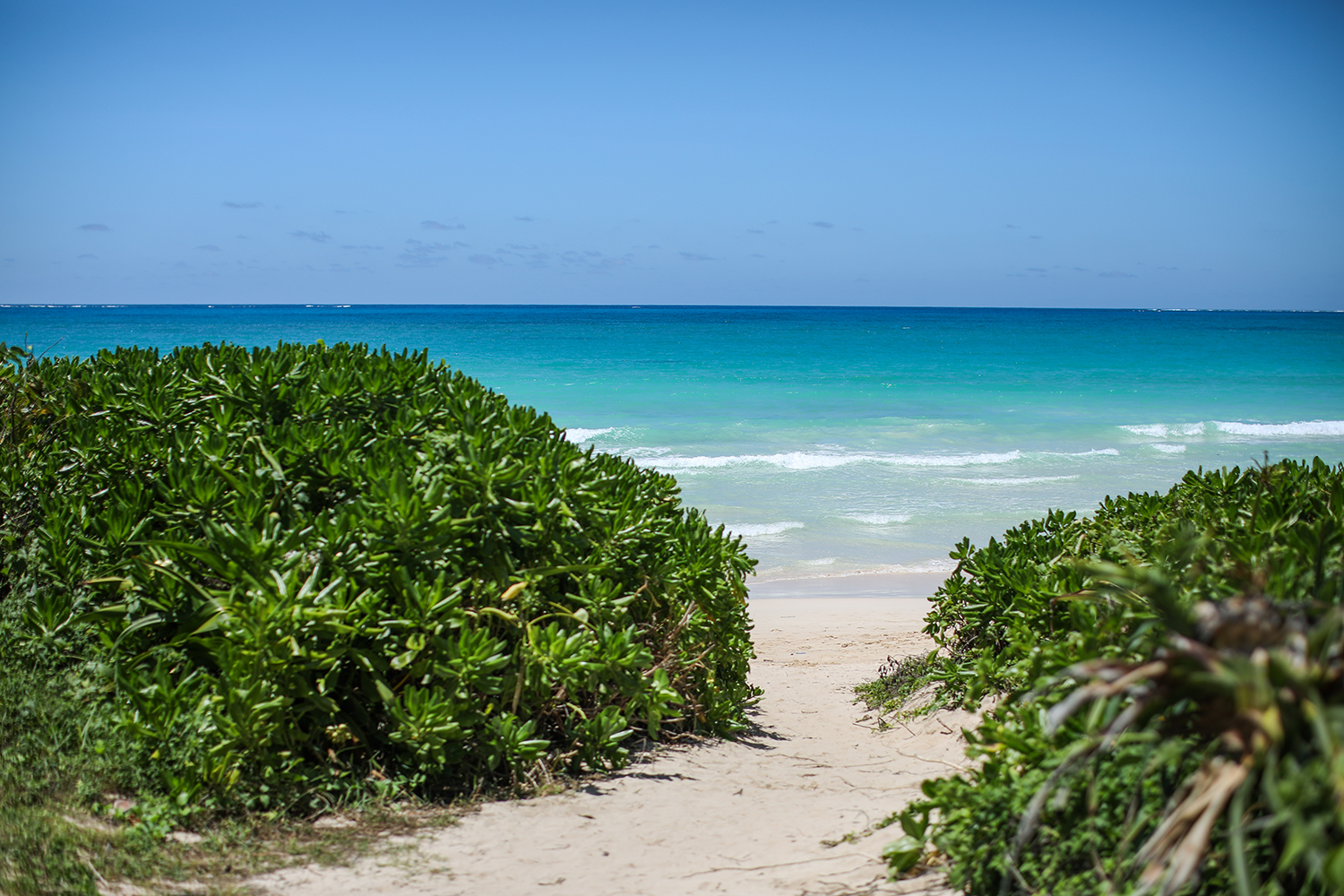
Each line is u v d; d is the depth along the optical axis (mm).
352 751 4070
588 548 4840
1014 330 88125
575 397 35062
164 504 4383
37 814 3105
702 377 41938
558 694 4527
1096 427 27234
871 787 4711
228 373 5488
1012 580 5703
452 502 4426
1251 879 2135
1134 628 3170
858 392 36719
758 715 6805
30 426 5484
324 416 5242
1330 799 1871
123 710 3703
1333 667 2078
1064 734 2898
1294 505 4258
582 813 4055
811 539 15453
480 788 4176
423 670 4051
